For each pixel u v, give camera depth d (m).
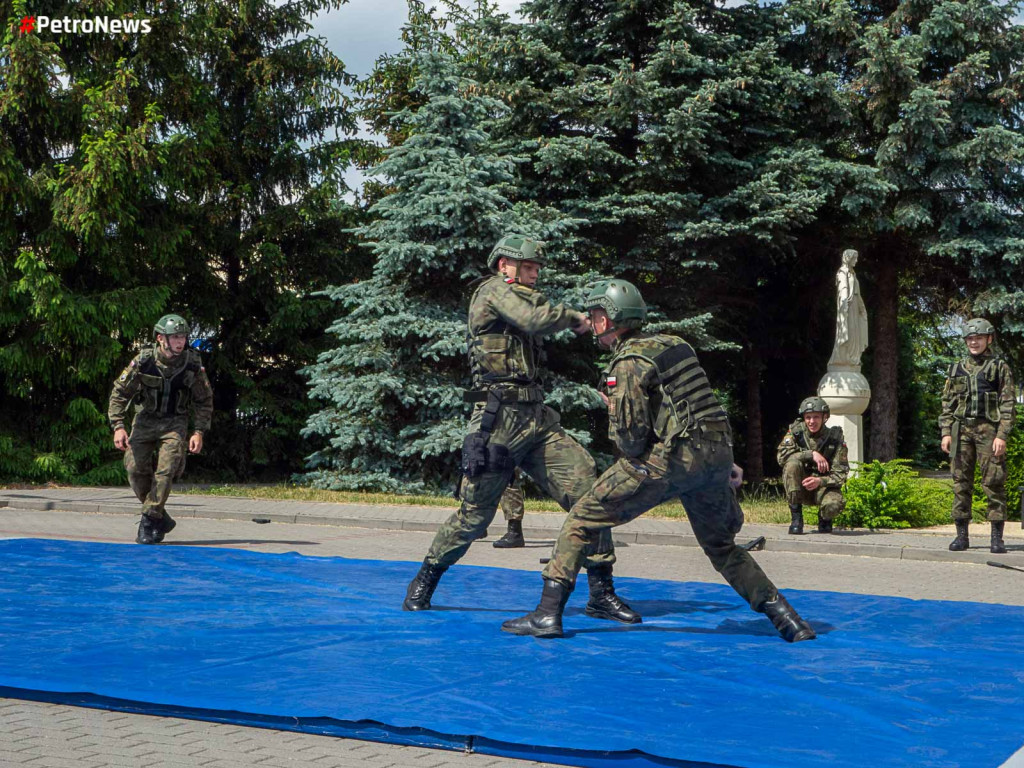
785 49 23.05
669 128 19.34
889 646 5.89
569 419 19.89
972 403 11.86
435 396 19.27
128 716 4.72
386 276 19.56
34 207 20.23
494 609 7.07
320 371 19.91
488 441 6.66
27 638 5.91
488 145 20.08
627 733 4.25
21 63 19.53
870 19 23.86
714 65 20.48
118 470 20.84
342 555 11.27
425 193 19.14
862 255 23.62
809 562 11.57
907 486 14.60
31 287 19.75
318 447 23.92
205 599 7.30
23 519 14.62
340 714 4.48
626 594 7.86
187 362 10.96
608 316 6.12
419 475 19.44
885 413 23.83
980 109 21.73
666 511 16.16
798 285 24.92
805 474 13.70
